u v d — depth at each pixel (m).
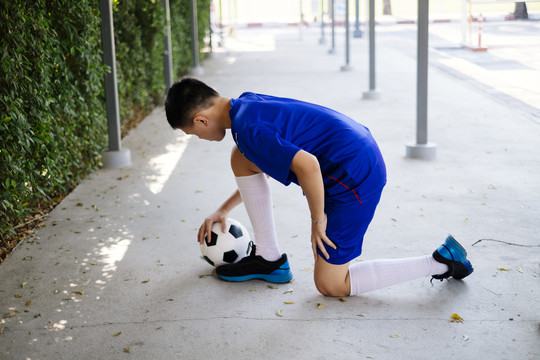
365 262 3.20
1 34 3.82
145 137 7.29
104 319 3.06
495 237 3.97
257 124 2.70
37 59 4.29
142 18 8.34
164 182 5.46
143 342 2.84
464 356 2.65
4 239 4.08
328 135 2.78
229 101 2.90
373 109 8.41
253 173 3.22
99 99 6.13
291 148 2.64
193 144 6.89
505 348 2.70
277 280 3.39
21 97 4.11
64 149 4.89
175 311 3.12
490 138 6.62
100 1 5.76
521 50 11.95
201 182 5.44
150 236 4.18
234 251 3.45
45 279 3.54
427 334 2.83
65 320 3.07
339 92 9.86
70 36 4.99
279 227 4.28
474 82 9.99
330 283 3.11
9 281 3.52
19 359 2.73
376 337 2.82
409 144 6.04
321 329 2.90
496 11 15.05
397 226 4.23
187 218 4.52
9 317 3.10
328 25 27.34
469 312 3.02
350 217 2.88
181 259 3.78
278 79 11.48
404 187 5.10
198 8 13.91
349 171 2.78
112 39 5.85
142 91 8.30
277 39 20.67
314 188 2.68
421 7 5.76
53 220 4.52
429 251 3.80
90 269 3.66
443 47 14.74
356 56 14.67
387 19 26.89
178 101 2.85
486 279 3.36
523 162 5.68
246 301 3.20
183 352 2.75
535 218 4.29
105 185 5.39
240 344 2.80
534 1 13.05
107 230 4.31
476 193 4.88
